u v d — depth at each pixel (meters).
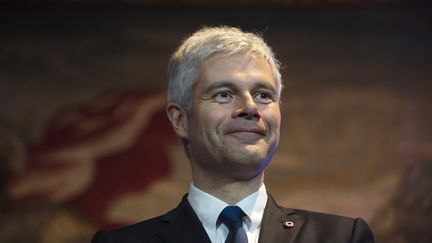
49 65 15.46
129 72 15.54
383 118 15.27
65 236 14.79
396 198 14.95
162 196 15.02
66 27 15.60
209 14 15.62
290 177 15.05
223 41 5.52
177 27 15.65
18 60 15.42
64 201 14.92
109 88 15.45
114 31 15.65
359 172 15.07
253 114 5.20
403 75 15.45
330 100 15.36
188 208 5.56
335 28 15.62
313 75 15.46
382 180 15.04
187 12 15.63
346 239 5.23
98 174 15.07
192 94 5.54
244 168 5.26
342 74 15.45
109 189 15.02
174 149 15.23
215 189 5.48
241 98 5.31
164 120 15.38
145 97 15.45
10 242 14.73
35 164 15.05
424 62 15.48
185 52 5.68
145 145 15.23
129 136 15.27
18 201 14.88
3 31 15.48
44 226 14.82
